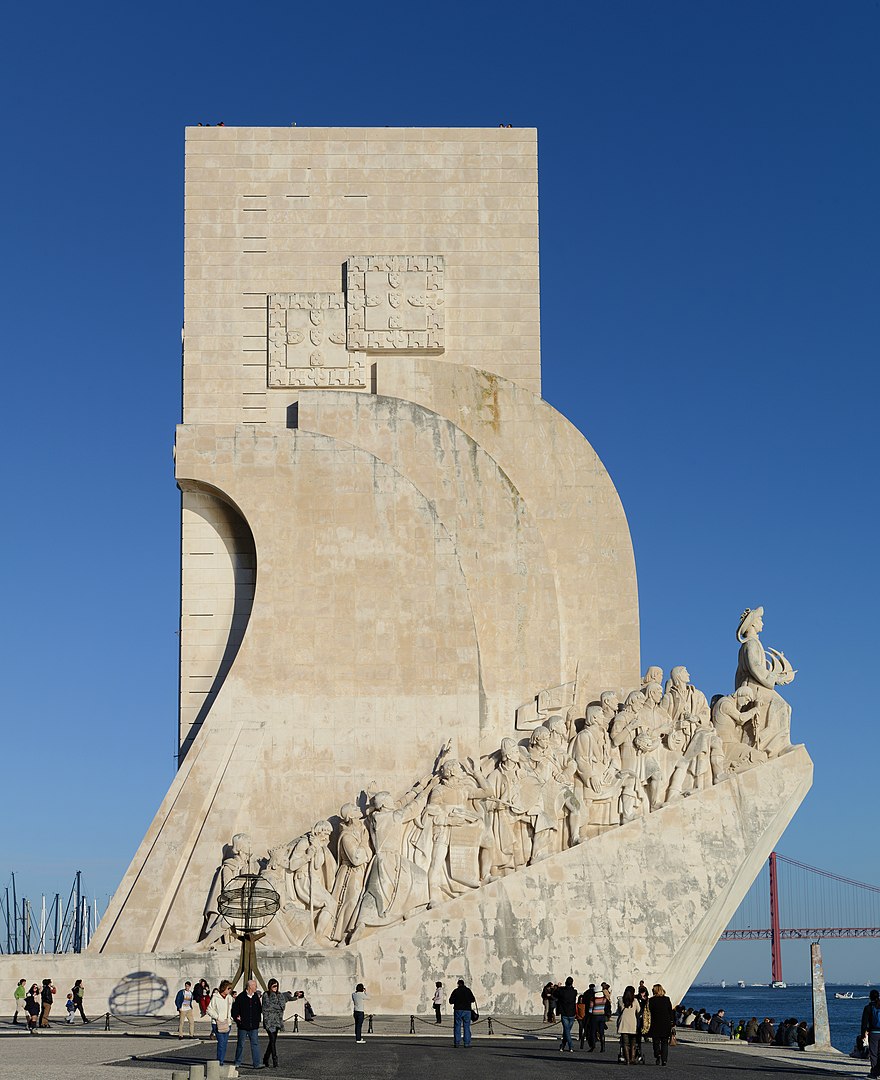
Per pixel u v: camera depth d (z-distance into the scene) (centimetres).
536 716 3356
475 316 3644
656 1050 2142
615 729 3256
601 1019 2430
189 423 3566
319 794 3231
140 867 3123
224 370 3600
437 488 3459
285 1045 2388
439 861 3070
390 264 3653
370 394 3494
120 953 2977
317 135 3712
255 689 3275
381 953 2978
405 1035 2623
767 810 3198
